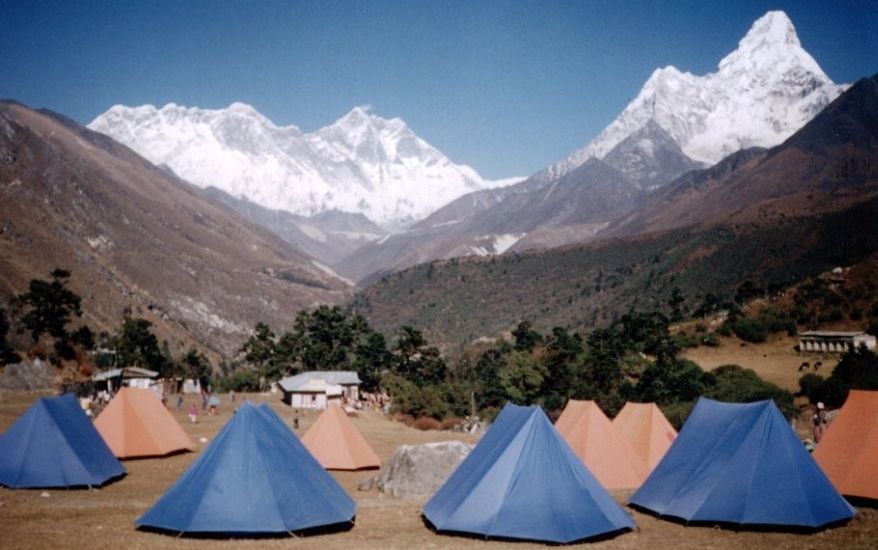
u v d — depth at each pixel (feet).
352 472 106.52
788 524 63.36
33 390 244.63
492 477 64.39
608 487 85.81
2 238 632.79
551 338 355.56
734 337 374.43
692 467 70.49
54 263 648.79
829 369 289.33
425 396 250.57
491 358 353.72
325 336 380.78
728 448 69.00
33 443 83.05
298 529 61.67
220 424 176.86
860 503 74.33
